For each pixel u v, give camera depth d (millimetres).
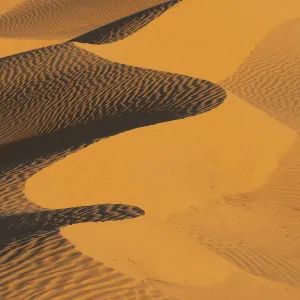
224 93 55719
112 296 24359
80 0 106750
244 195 47844
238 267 34062
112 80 60062
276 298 29844
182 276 28484
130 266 27281
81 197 42031
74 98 58906
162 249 30734
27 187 41281
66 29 99188
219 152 50125
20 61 65938
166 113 53844
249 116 54375
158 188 45125
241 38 73812
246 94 64875
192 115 51844
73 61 64250
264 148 52156
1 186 41906
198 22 74438
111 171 45156
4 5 109188
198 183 47531
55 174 43656
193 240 37312
